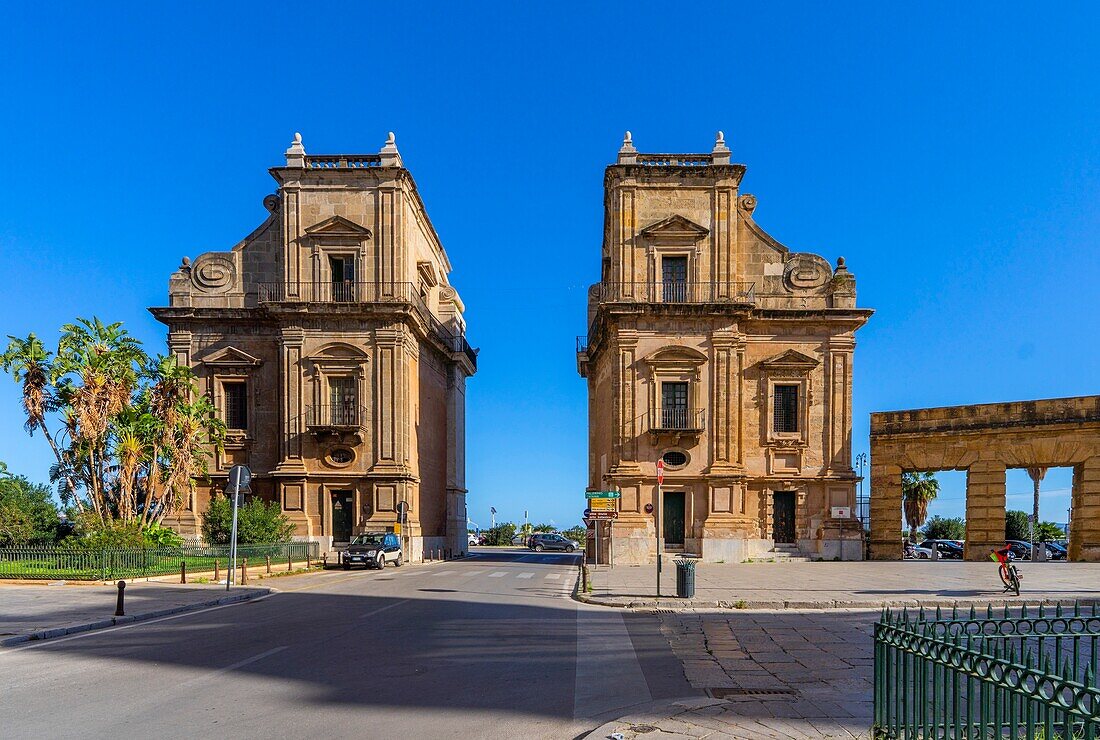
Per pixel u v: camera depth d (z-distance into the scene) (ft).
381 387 117.91
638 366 112.57
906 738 18.24
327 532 115.85
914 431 113.80
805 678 30.37
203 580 75.31
